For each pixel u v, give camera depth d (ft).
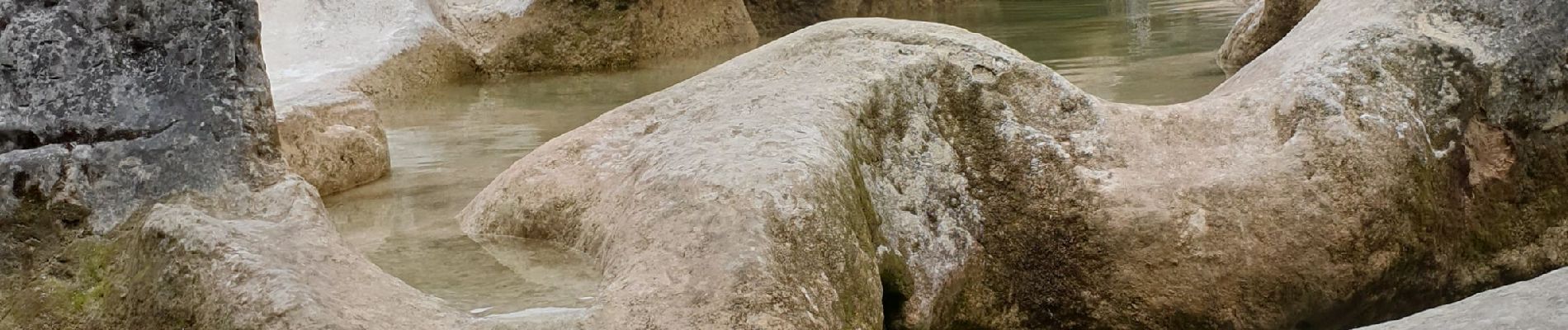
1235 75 17.16
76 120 11.82
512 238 14.33
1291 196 14.43
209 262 11.14
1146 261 14.24
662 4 30.89
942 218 14.16
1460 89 15.96
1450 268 15.48
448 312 11.23
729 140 13.26
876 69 14.67
